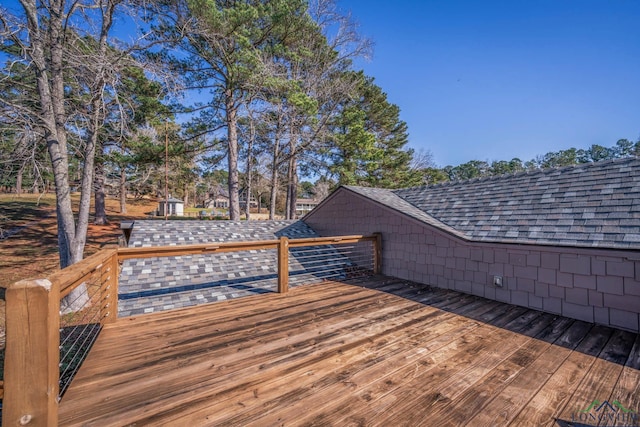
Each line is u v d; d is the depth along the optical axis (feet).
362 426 5.35
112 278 10.64
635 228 9.96
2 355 17.63
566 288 11.60
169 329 9.96
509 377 7.02
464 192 19.27
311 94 43.47
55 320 4.60
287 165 55.01
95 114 23.24
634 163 12.82
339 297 13.85
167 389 6.52
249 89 34.45
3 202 61.93
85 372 7.23
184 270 16.10
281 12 33.73
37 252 36.32
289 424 5.41
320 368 7.41
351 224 22.35
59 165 22.72
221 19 29.12
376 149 49.26
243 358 7.94
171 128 38.73
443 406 5.92
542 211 13.48
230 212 39.65
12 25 20.21
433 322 10.75
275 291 14.64
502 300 13.46
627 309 10.16
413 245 17.52
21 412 4.01
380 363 7.67
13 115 20.92
